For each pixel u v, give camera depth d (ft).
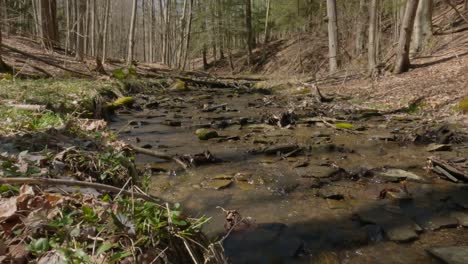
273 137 20.89
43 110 17.13
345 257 8.68
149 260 4.69
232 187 13.01
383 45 69.92
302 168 15.19
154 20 123.34
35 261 4.42
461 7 60.54
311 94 39.88
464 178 13.58
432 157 16.11
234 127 23.62
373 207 11.44
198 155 15.89
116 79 39.52
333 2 57.16
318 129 23.30
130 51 61.62
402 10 56.18
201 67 129.08
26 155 8.70
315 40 92.79
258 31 126.21
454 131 21.16
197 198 11.94
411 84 35.35
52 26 68.28
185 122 24.98
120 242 4.78
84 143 11.91
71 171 8.71
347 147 18.72
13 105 17.44
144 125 23.62
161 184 13.03
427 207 11.46
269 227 10.06
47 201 5.57
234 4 110.93
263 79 70.95
